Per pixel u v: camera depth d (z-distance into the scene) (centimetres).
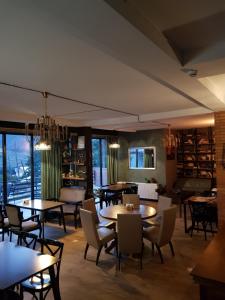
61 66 272
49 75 302
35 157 716
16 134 659
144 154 948
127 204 516
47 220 657
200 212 540
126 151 991
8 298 250
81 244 501
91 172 761
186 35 199
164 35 195
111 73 298
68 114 601
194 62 219
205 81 297
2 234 525
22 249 294
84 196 660
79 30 158
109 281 358
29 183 704
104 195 766
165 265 403
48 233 572
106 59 253
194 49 218
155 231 439
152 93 399
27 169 699
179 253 448
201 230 543
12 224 495
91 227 409
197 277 219
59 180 739
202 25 186
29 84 339
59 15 139
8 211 495
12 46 221
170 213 421
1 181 635
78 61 257
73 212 608
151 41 175
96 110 550
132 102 470
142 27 162
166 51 196
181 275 370
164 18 174
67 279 365
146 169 943
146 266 401
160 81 276
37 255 278
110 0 127
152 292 328
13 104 470
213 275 219
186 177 968
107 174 953
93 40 173
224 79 326
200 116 579
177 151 996
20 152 681
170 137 875
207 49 213
